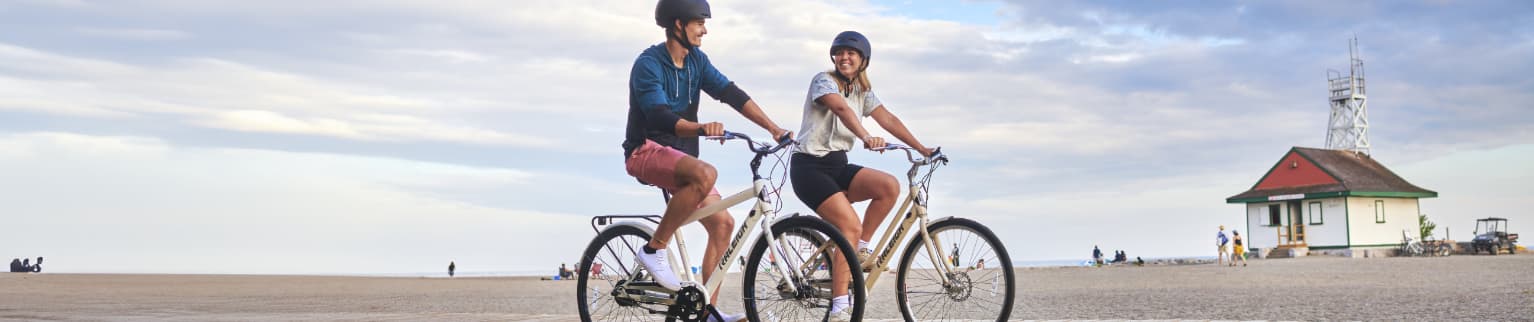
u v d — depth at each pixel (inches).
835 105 213.5
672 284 204.4
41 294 633.6
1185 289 503.8
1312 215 1919.3
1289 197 1921.8
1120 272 984.3
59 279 1106.7
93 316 360.8
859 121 212.5
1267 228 2000.5
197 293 671.1
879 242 221.9
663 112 195.0
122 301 523.8
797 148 221.6
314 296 618.5
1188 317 295.9
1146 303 379.2
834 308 194.2
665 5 204.8
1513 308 292.2
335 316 362.6
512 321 315.3
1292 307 328.2
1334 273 706.8
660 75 202.7
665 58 205.2
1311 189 1913.1
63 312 393.7
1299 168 1959.9
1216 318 289.9
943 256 213.5
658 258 205.6
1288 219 1955.0
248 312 398.9
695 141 216.4
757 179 196.5
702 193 196.7
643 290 209.3
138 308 436.5
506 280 1381.6
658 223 209.2
